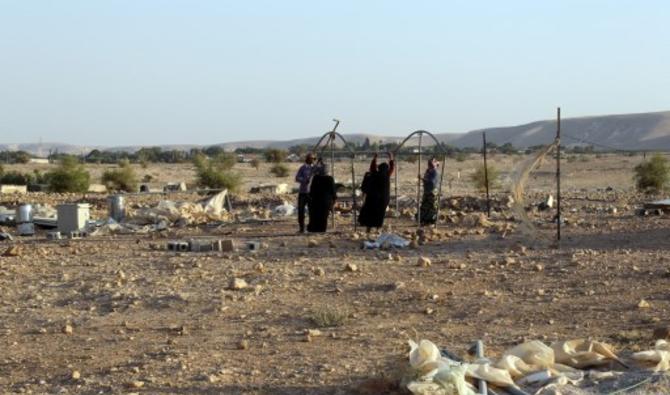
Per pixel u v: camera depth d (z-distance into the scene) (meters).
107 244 25.58
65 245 25.55
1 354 12.99
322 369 11.44
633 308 14.81
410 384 9.64
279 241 25.41
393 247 23.28
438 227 28.56
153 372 11.62
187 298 16.47
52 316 15.59
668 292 16.09
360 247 23.53
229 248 23.41
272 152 118.62
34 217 32.94
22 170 95.75
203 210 34.12
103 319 15.23
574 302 15.49
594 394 9.56
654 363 10.66
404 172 80.19
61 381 11.43
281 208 35.28
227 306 15.77
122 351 12.96
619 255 20.88
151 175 82.81
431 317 14.70
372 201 26.73
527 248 22.69
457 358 11.08
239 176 58.03
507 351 11.17
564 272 18.53
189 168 108.31
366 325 14.20
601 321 13.97
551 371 10.25
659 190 50.50
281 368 11.61
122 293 17.17
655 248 22.28
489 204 34.56
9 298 17.27
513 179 24.05
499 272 18.77
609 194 46.22
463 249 22.80
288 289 17.28
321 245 24.12
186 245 23.64
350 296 16.58
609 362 10.80
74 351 13.05
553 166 91.75
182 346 13.09
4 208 36.19
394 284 17.33
